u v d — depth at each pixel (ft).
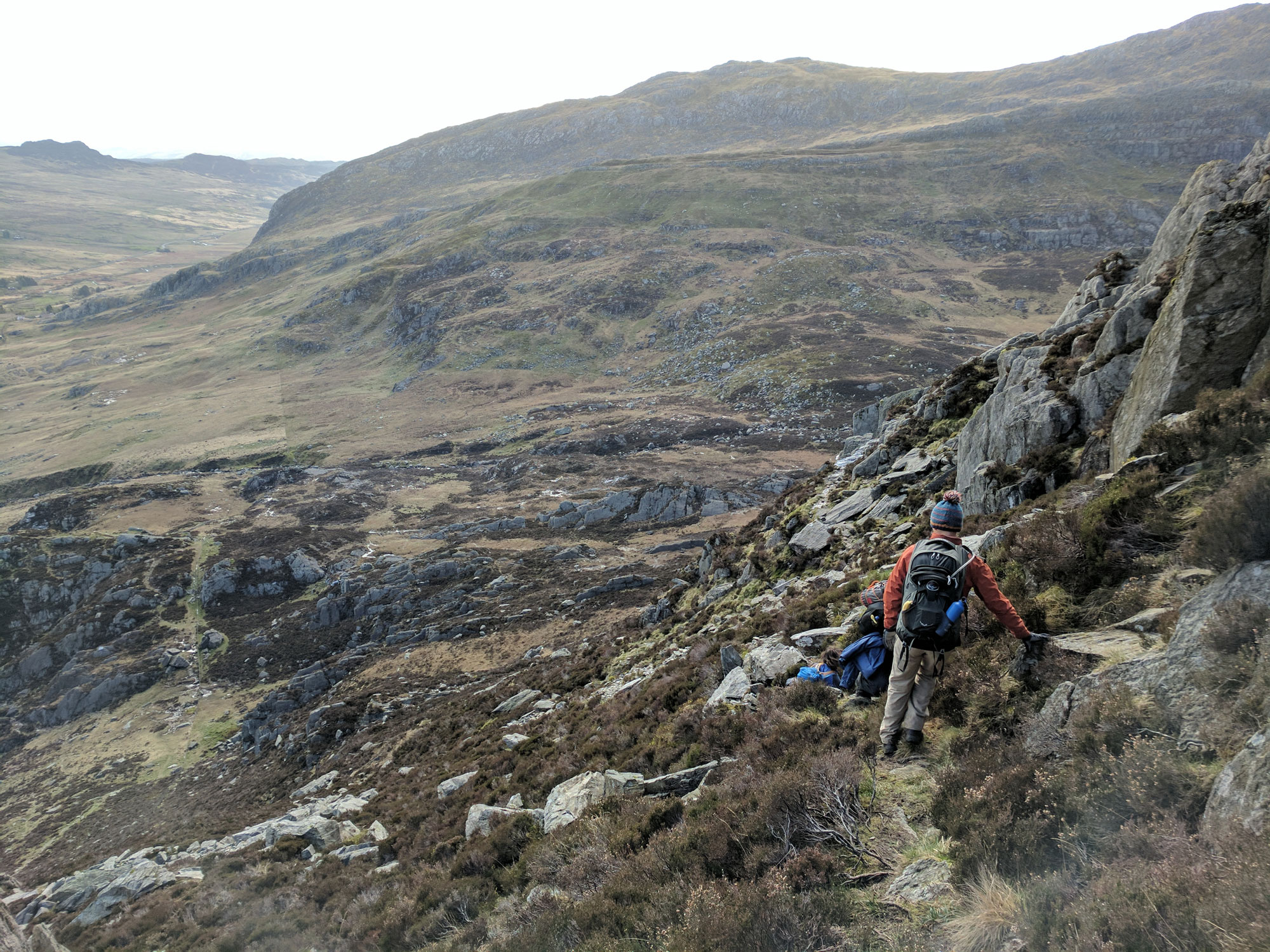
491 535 297.74
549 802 30.45
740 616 59.16
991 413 53.31
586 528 306.35
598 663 86.99
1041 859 11.86
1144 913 9.31
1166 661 13.33
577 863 21.40
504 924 20.81
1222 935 8.37
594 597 194.70
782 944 12.51
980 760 15.14
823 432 438.81
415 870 31.40
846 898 13.29
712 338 646.74
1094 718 13.38
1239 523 14.34
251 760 126.00
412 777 72.84
